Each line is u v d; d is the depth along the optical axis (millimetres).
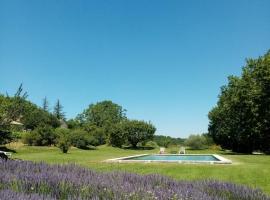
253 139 50750
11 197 4242
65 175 5762
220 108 59844
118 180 5863
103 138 84125
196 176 17469
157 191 5184
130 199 4855
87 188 5141
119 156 35656
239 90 50094
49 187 5180
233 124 52188
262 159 30250
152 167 20391
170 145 86250
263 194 6000
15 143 54969
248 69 50938
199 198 5105
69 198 4629
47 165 7039
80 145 63156
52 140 58625
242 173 18250
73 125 108375
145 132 80125
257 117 48719
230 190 6055
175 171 19000
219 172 18641
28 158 28109
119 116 128000
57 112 143000
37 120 87125
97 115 125750
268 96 48250
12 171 6332
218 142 64312
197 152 61625
